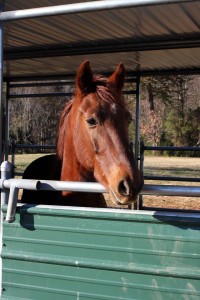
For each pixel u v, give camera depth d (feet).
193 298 6.48
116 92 8.16
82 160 8.39
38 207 7.38
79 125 8.33
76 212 7.10
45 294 7.39
